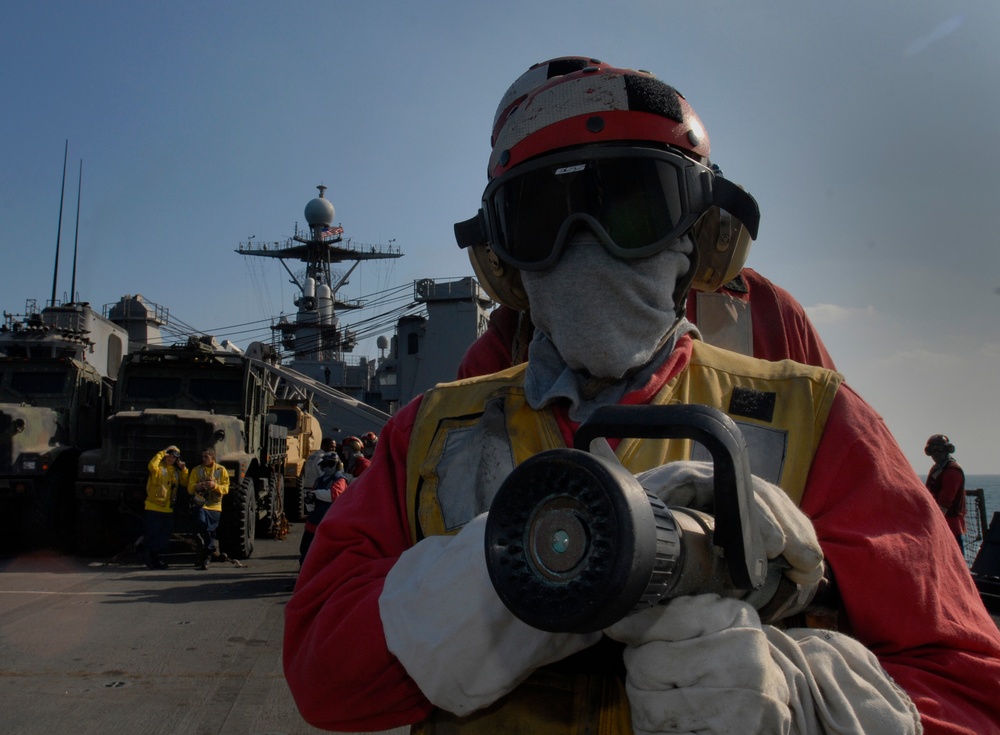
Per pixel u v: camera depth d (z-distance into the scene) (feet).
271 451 43.93
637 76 3.53
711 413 2.40
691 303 4.38
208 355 39.17
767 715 2.25
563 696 3.07
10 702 14.01
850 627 2.96
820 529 3.04
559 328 3.43
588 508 2.08
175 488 32.07
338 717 3.22
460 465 3.62
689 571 2.31
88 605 22.84
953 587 2.95
